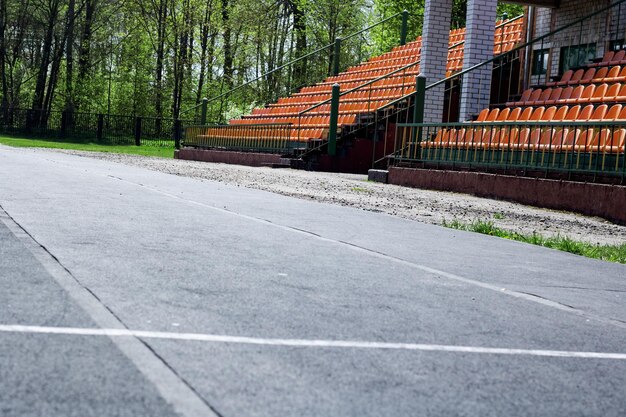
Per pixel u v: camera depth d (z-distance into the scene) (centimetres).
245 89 5381
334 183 1820
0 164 1683
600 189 1309
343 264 608
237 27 5275
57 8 5403
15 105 5631
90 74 5534
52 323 354
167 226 774
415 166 1972
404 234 866
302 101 3356
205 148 3281
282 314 410
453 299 495
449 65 2653
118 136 4516
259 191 1408
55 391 262
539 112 1811
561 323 450
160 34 5438
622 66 1839
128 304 406
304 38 5334
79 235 664
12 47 5419
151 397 262
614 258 800
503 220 1166
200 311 402
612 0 2108
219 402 262
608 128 1473
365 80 3047
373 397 281
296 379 295
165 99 5553
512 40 2581
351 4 5272
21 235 642
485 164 1680
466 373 324
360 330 387
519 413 276
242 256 610
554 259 753
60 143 4116
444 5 2306
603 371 348
